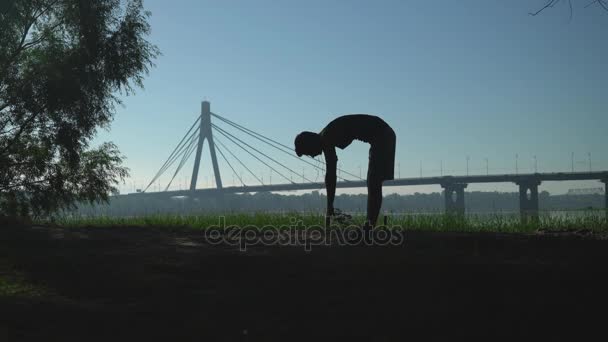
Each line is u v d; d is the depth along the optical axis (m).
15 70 12.95
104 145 14.81
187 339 2.92
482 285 4.18
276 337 2.95
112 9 13.74
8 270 5.02
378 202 6.60
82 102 13.10
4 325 3.13
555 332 3.01
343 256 5.61
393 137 6.59
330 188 6.39
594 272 4.56
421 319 3.27
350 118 6.48
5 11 12.66
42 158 13.50
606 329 3.05
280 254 5.79
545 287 4.09
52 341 2.86
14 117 12.98
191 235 8.73
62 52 13.23
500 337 2.93
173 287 4.29
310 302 3.73
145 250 6.43
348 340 2.90
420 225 10.47
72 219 14.37
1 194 13.45
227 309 3.57
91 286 4.32
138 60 13.59
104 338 2.93
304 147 6.37
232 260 5.41
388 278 4.47
